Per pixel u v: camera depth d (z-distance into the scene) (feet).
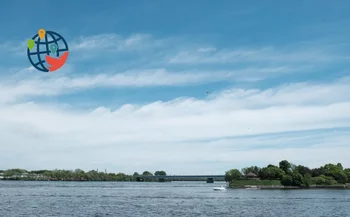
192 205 522.47
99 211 426.92
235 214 416.87
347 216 411.34
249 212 439.22
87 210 435.94
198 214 411.54
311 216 408.67
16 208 444.96
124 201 584.40
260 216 402.52
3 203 510.17
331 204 559.38
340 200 644.27
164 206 500.33
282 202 594.65
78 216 378.94
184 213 418.51
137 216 385.09
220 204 545.85
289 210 467.11
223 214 415.23
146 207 482.28
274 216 404.16
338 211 459.73
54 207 466.29
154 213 413.80
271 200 639.35
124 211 430.20
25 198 619.26
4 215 378.94
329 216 410.31
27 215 380.99
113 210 439.63
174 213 416.46
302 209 480.23
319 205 540.93
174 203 554.87
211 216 395.34
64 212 412.16
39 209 438.40
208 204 543.39
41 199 600.80
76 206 483.92
